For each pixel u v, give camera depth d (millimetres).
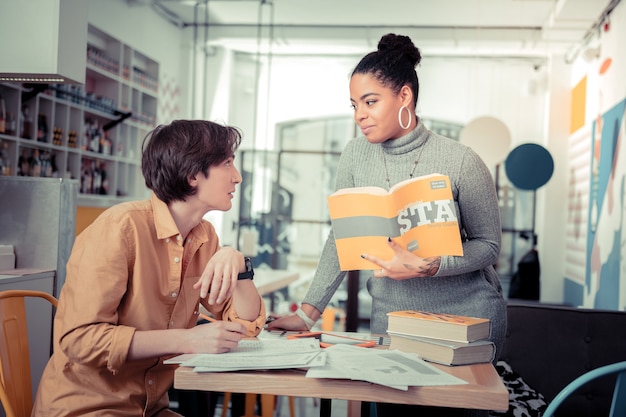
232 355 1367
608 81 5879
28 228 3303
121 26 6785
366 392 1234
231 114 8844
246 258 1713
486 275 1854
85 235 1534
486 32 7723
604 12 6012
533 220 8492
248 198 9086
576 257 7074
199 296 1716
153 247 1578
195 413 3023
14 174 5141
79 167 6105
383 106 1788
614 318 2777
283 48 8609
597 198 6078
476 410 1773
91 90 6727
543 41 7449
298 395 1245
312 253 9094
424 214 1691
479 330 1470
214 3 7477
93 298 1447
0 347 1736
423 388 1214
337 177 2049
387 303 1878
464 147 1835
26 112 5383
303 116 8906
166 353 1422
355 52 8656
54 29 3391
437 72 8578
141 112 7492
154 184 1591
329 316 4328
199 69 8562
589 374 1565
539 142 8367
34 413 1532
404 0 7039
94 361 1437
